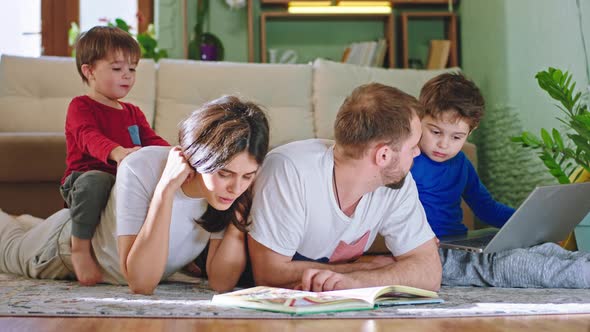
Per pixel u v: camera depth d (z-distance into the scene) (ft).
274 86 13.10
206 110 4.87
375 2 15.15
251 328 3.88
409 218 5.49
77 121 7.27
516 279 6.10
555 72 7.74
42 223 6.99
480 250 6.06
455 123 6.70
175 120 12.57
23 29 15.74
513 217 5.85
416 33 15.70
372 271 5.17
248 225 5.34
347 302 4.43
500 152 12.41
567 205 6.48
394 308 4.56
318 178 5.22
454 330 3.85
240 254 5.47
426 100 6.80
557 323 4.11
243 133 4.68
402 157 5.10
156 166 5.44
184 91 12.76
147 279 5.20
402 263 5.31
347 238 5.50
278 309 4.33
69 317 4.26
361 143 5.01
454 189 7.23
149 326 3.95
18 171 10.32
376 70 13.44
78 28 15.52
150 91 12.66
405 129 5.01
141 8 15.94
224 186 4.82
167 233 5.16
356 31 15.79
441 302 4.84
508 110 12.10
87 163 7.26
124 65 7.50
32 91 12.50
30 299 4.97
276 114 12.94
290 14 15.10
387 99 5.05
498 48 12.59
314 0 15.12
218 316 4.23
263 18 15.08
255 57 15.74
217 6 15.61
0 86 12.45
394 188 5.32
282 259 5.28
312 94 13.33
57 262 6.49
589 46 8.96
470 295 5.47
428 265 5.37
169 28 15.51
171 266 5.85
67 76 12.66
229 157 4.68
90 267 6.10
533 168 10.77
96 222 6.13
